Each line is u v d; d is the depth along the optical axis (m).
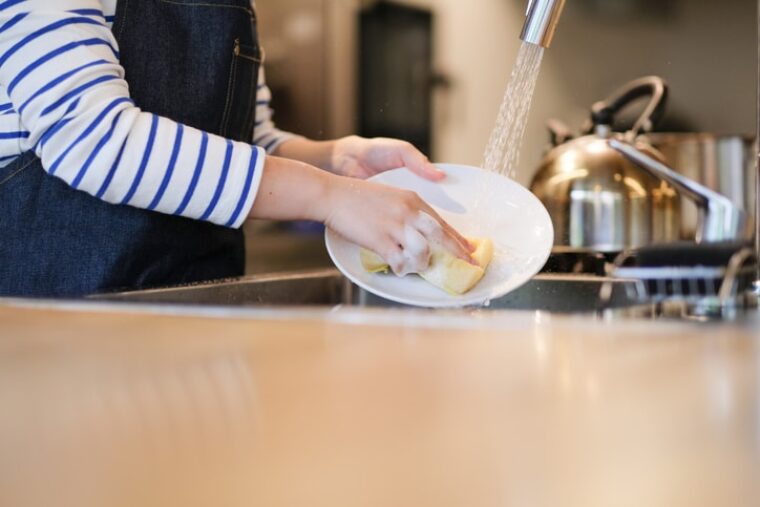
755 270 1.21
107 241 1.15
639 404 0.46
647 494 0.34
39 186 1.15
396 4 1.94
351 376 0.53
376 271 1.02
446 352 0.59
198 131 1.03
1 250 1.16
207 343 0.62
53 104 1.00
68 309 0.75
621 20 1.80
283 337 0.64
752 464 0.37
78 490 0.36
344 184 1.03
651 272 1.21
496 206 1.10
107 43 1.07
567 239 1.31
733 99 1.77
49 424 0.45
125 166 1.00
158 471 0.37
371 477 0.36
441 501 0.34
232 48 1.24
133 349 0.61
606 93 1.82
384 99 1.97
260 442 0.41
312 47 1.99
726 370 0.54
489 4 1.88
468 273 0.98
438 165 1.14
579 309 1.09
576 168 1.32
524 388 0.50
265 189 1.02
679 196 1.36
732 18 1.75
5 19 1.00
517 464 0.38
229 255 1.30
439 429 0.42
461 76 1.92
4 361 0.59
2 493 0.36
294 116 2.00
